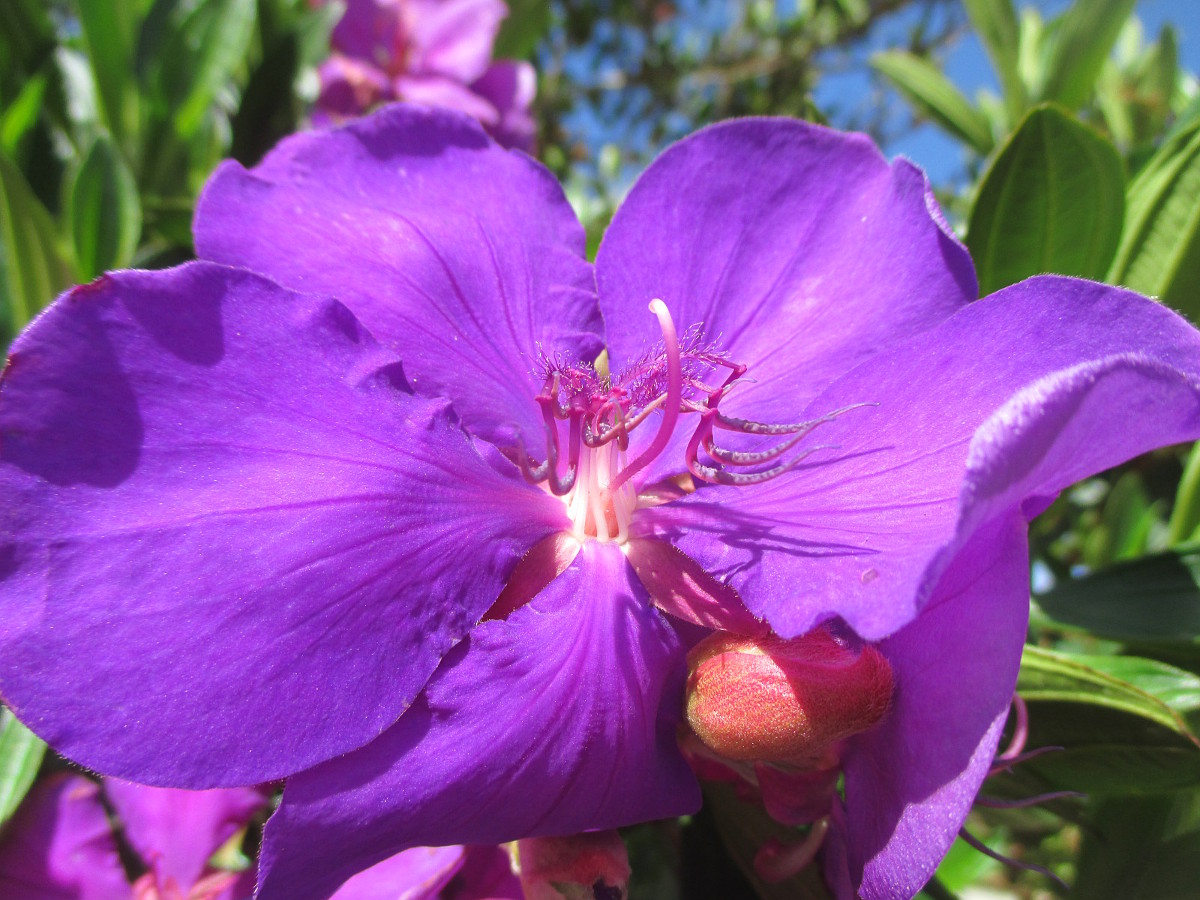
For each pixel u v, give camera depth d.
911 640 0.07
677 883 0.11
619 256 0.09
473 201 0.09
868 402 0.08
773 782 0.08
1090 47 0.17
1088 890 0.11
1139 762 0.09
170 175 0.17
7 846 0.10
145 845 0.11
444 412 0.08
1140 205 0.12
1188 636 0.11
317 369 0.07
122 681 0.06
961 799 0.06
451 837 0.07
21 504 0.06
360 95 0.19
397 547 0.07
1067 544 0.19
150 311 0.07
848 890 0.07
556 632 0.08
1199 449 0.13
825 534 0.07
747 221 0.10
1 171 0.12
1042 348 0.07
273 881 0.06
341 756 0.06
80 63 0.19
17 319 0.13
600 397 0.09
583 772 0.07
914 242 0.09
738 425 0.08
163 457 0.06
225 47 0.16
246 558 0.06
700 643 0.08
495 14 0.20
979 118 0.20
